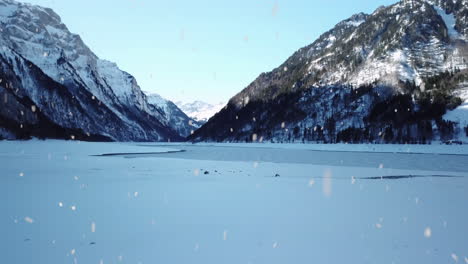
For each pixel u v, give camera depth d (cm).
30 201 1288
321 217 1117
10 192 1490
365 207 1301
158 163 3656
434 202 1423
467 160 5419
